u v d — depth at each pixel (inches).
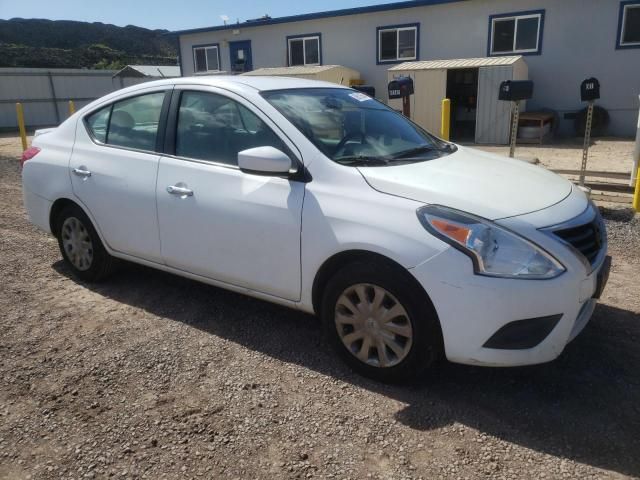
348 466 95.0
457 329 106.0
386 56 681.6
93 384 120.7
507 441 100.7
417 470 93.9
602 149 492.1
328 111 143.9
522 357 105.3
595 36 561.3
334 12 692.7
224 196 135.0
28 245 221.3
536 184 125.0
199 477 92.9
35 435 104.0
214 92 144.0
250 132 135.7
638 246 208.8
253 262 132.7
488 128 564.7
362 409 110.7
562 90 589.3
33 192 181.5
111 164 159.9
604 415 108.0
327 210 118.5
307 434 103.4
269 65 781.3
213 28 810.2
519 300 102.0
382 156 133.1
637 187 247.9
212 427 105.8
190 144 146.6
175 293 170.1
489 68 548.4
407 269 108.0
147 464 96.0
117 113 165.3
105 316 154.6
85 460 97.3
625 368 124.5
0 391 118.3
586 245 112.4
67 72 1005.2
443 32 636.7
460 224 105.7
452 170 127.3
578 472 92.7
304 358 130.9
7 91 940.6
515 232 104.8
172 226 146.3
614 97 569.6
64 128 179.9
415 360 112.6
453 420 106.9
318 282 124.3
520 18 591.8
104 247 169.0
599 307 155.6
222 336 142.3
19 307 160.6
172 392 117.3
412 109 594.9
